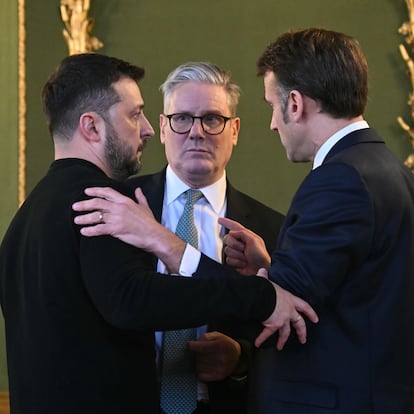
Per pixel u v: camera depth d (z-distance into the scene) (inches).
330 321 132.7
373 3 262.2
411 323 132.9
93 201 131.2
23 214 140.2
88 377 130.0
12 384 136.7
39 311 131.3
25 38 259.8
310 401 132.0
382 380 130.1
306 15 263.9
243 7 265.3
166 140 184.4
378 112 260.4
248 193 263.3
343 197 129.7
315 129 140.0
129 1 266.4
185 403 167.0
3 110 257.4
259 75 148.6
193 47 265.4
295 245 131.4
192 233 177.6
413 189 139.5
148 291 126.8
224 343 165.2
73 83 140.3
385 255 131.9
